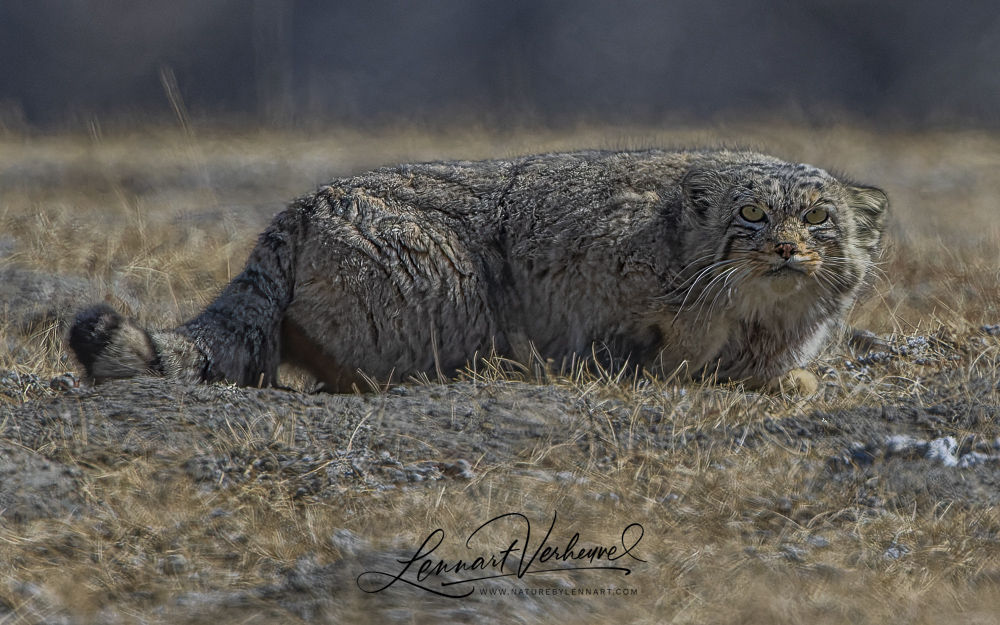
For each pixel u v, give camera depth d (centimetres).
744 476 915
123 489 880
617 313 1147
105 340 1083
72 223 2002
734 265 1095
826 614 719
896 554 805
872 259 1180
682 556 795
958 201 2722
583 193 1156
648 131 3872
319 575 757
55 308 1461
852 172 3112
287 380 1239
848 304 1170
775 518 862
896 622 711
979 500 883
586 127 3978
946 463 931
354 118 4462
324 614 710
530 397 1052
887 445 957
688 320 1133
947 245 1936
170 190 2803
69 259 1731
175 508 859
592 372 1159
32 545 801
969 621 712
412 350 1155
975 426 1010
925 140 3872
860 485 909
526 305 1169
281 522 842
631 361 1159
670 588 751
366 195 1157
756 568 775
